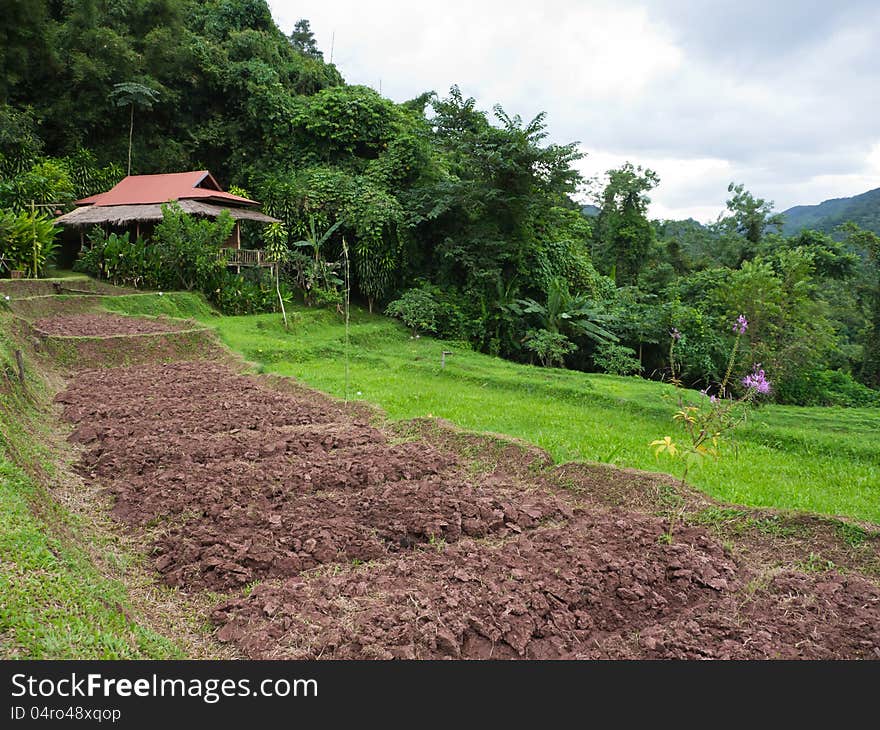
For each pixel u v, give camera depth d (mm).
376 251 25781
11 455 5863
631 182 41344
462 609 4516
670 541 5801
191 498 6465
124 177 27641
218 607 4613
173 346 15375
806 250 32438
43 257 19922
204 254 21391
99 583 4465
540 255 27250
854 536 5805
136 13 30000
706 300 28281
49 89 26312
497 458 8211
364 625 4289
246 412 10094
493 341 24938
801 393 23312
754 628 4523
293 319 21031
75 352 13758
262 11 37750
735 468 8359
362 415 10305
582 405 12695
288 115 31062
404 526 6059
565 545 5668
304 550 5539
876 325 32562
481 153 24531
